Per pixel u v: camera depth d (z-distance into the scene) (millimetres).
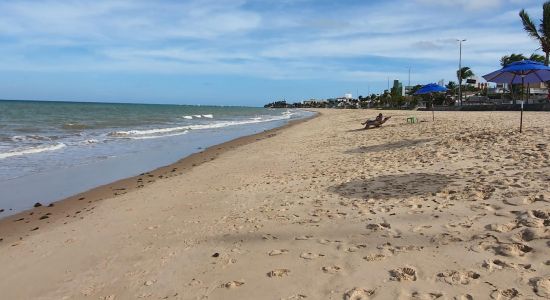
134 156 17266
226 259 5434
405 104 94875
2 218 8492
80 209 9078
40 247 6629
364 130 25031
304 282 4527
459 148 11656
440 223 5758
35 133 25609
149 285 4902
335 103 176250
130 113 67062
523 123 17438
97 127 32844
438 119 26016
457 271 4320
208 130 34094
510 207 5926
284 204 8023
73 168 14141
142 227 7324
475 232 5242
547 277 3943
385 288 4180
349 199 7766
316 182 9828
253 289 4508
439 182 8031
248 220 7148
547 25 33031
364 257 4980
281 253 5434
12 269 5762
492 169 8477
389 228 5875
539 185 6758
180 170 14016
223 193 9711
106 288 4926
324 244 5590
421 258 4758
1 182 11805
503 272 4164
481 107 40906
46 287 5109
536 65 11148
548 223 5086
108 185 11570
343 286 4328
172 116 62938
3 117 41656
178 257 5695
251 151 18594
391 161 11453
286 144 20875
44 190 10953
